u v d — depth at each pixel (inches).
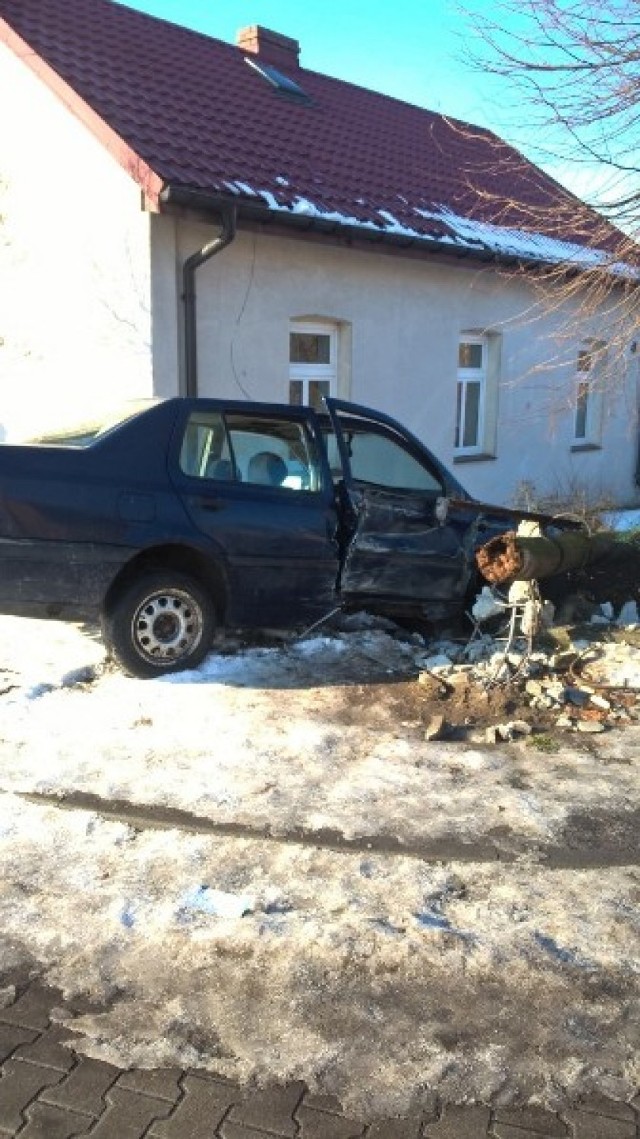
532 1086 103.8
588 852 153.8
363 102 608.4
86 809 161.6
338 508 247.9
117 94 389.7
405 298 461.1
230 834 154.9
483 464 532.4
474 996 117.7
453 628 272.8
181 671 229.3
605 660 249.4
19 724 197.0
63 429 244.5
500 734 200.5
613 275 251.8
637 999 118.3
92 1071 104.3
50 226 378.3
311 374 432.1
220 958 123.4
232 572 231.0
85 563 210.2
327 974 120.9
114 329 367.9
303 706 215.0
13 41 371.2
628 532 314.2
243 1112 99.1
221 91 474.6
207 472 231.9
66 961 122.2
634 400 631.8
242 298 385.4
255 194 362.3
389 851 151.6
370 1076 104.6
